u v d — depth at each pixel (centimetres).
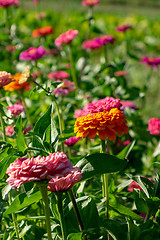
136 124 307
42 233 172
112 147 279
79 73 396
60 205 138
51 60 431
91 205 160
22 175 122
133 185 220
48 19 629
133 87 341
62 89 267
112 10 1062
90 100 308
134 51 627
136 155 271
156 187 165
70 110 289
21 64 400
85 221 159
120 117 152
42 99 306
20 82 171
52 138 156
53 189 134
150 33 714
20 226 173
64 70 383
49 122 161
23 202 151
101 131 151
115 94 342
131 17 793
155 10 1123
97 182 211
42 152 149
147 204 159
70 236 146
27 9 875
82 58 413
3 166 152
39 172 121
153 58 399
